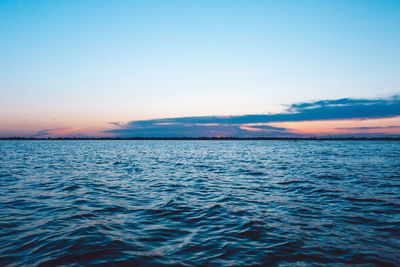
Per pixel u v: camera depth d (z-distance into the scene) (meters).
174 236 6.57
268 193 11.88
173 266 4.96
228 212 8.74
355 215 8.41
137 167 23.56
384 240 6.35
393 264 5.15
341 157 36.28
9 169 21.00
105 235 6.47
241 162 28.97
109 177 17.02
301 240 6.30
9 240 6.09
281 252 5.63
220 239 6.37
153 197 11.08
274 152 53.62
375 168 21.97
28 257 5.20
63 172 19.44
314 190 12.45
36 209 8.96
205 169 21.89
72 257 5.21
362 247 5.93
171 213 8.62
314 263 5.17
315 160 31.14
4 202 9.94
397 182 14.69
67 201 10.18
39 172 19.31
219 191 12.35
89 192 11.96
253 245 6.01
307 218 8.10
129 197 11.05
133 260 5.16
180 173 19.23
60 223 7.39
